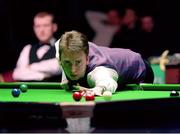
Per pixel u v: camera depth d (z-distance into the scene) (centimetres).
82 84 661
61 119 493
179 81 1103
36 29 1191
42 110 497
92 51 665
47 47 1182
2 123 511
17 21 1289
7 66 1261
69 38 617
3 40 1280
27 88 736
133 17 1271
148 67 792
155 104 538
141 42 1276
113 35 1280
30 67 1178
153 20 1292
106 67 642
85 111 489
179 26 1302
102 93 596
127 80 725
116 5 1294
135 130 498
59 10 1297
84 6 1303
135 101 520
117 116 507
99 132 491
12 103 507
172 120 545
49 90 734
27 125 505
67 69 635
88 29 1295
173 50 1295
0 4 1289
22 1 1289
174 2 1351
